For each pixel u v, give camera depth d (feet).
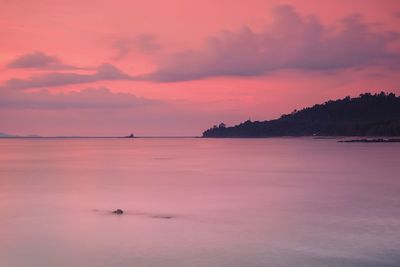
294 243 74.54
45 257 69.21
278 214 97.86
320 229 83.71
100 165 249.55
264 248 71.92
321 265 64.13
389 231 81.51
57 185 152.35
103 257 68.69
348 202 112.88
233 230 83.46
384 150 394.52
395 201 113.91
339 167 220.84
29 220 93.15
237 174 190.60
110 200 118.01
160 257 68.23
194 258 67.51
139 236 79.56
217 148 529.45
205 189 140.05
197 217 94.94
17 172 204.33
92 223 89.71
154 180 167.73
